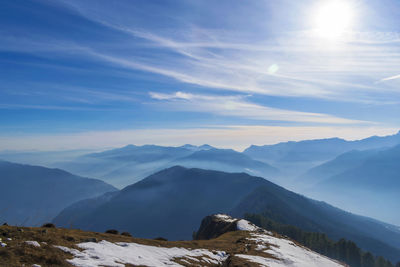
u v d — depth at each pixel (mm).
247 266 25328
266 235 62094
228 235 58438
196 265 24328
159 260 21828
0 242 15781
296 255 42469
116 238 26703
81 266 14961
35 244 16375
